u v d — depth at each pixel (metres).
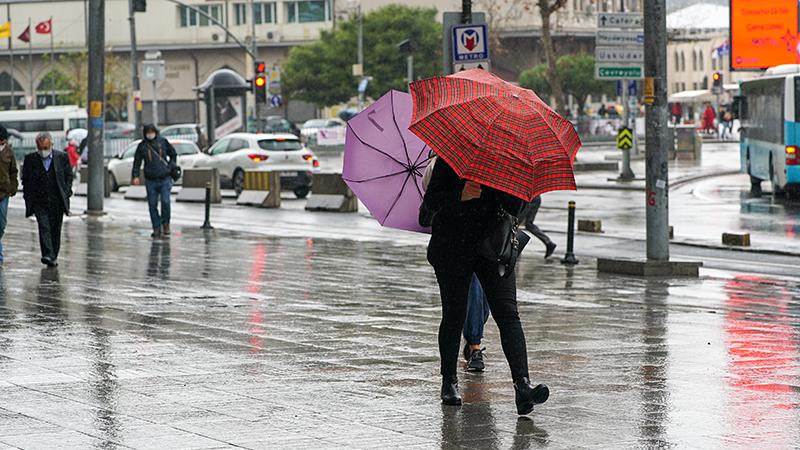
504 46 164.88
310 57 148.12
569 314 22.47
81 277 28.66
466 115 13.17
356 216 51.41
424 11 149.50
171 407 14.18
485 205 13.65
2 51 178.88
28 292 25.69
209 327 20.66
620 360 17.34
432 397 14.83
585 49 171.75
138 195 64.25
